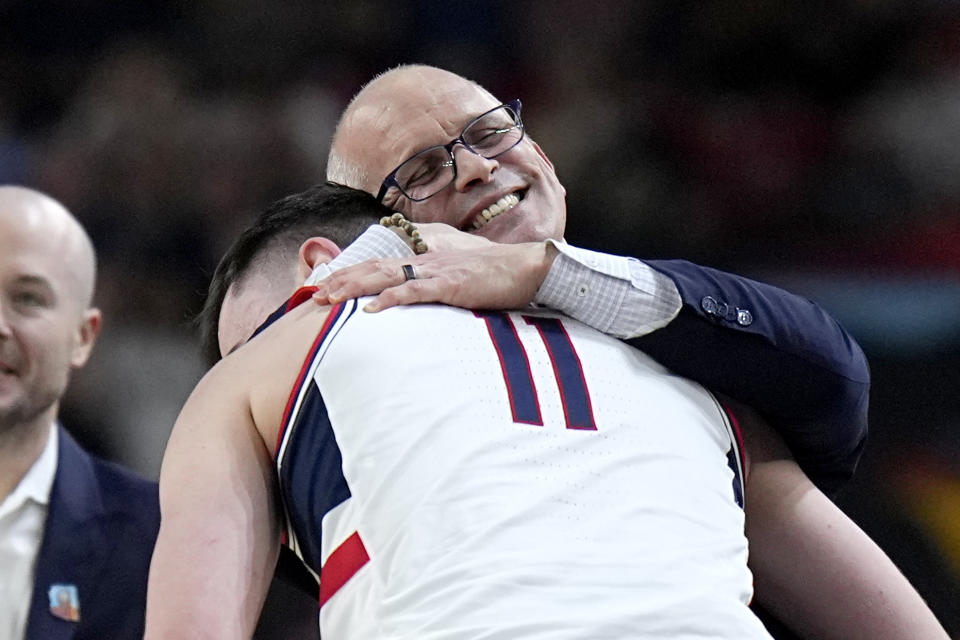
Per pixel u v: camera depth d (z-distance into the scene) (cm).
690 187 1363
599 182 1354
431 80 519
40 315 581
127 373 1170
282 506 374
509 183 511
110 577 567
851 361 407
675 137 1398
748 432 419
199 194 1347
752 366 394
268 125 1405
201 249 1322
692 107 1428
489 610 318
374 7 1522
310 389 364
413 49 1523
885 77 1420
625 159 1376
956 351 1087
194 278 1300
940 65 1411
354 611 338
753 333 391
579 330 392
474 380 361
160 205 1338
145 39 1509
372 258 410
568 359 377
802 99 1430
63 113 1447
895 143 1358
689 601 329
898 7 1431
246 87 1480
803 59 1439
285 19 1513
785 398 402
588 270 391
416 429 348
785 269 1293
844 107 1413
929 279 1222
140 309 1256
